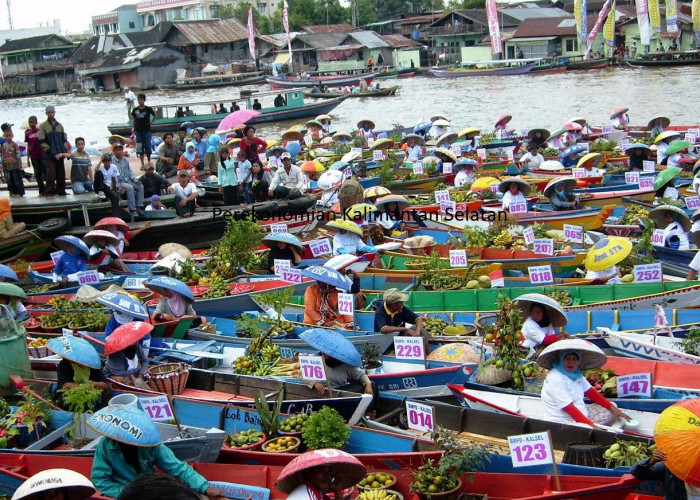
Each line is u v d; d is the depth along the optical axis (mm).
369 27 122750
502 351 11797
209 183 27203
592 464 9258
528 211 22766
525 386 11781
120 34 108125
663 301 14836
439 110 57406
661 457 7422
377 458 9398
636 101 53188
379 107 62094
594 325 14227
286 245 17625
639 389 10875
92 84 101562
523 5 114500
